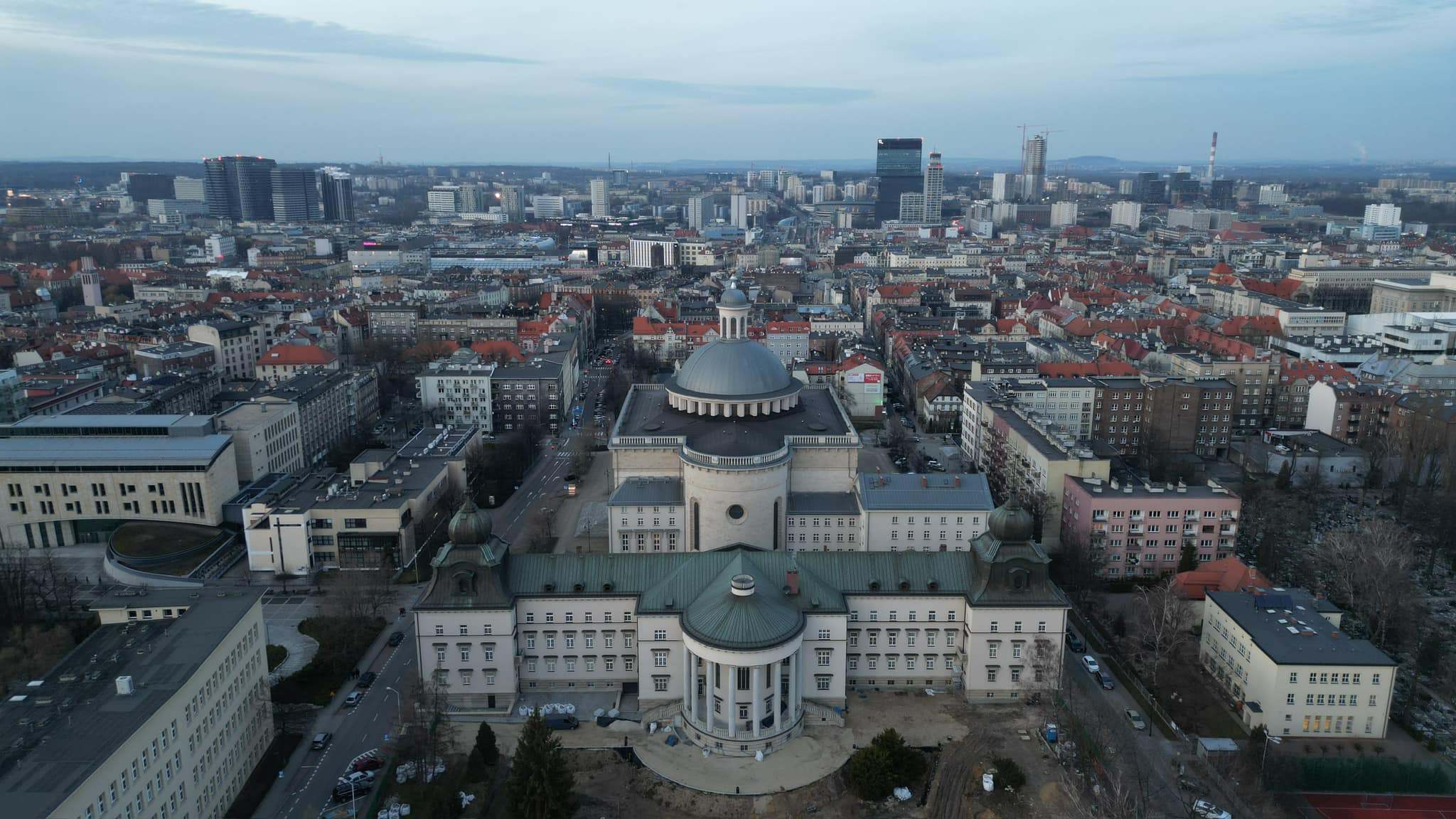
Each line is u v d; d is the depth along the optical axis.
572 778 151.25
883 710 180.62
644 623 177.00
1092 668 192.25
